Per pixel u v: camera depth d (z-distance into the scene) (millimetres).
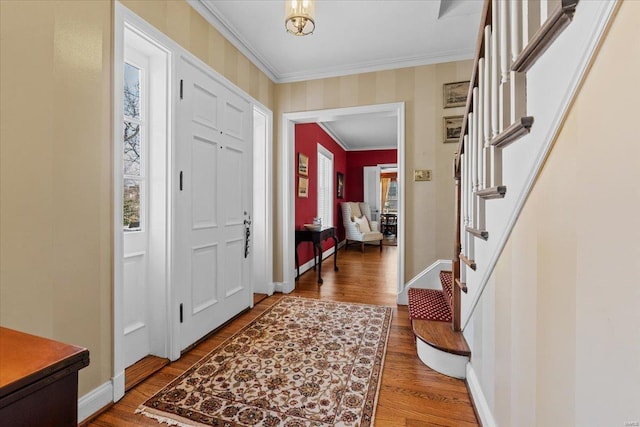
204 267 2287
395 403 1532
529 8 914
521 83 973
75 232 1370
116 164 1545
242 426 1364
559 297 743
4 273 1130
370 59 3094
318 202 5566
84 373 1408
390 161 7633
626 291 516
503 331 1146
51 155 1274
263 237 3412
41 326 1243
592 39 601
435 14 2383
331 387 1657
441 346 1788
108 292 1524
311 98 3410
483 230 1403
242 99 2803
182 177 2033
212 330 2367
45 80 1249
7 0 1128
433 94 3066
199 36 2232
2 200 1120
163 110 1936
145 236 1970
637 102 488
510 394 1068
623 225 522
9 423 491
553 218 778
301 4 1822
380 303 3139
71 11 1345
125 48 1833
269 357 1986
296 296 3383
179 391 1622
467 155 1769
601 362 581
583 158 646
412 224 3123
